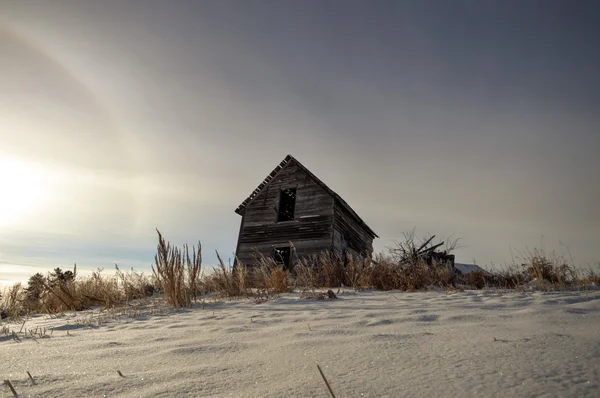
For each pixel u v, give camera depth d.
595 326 2.47
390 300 5.10
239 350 2.35
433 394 1.34
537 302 3.97
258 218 18.34
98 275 7.89
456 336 2.38
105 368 1.98
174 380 1.69
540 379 1.42
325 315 3.75
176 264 6.06
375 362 1.82
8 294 7.16
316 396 1.39
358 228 20.05
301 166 18.09
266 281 7.88
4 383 1.71
